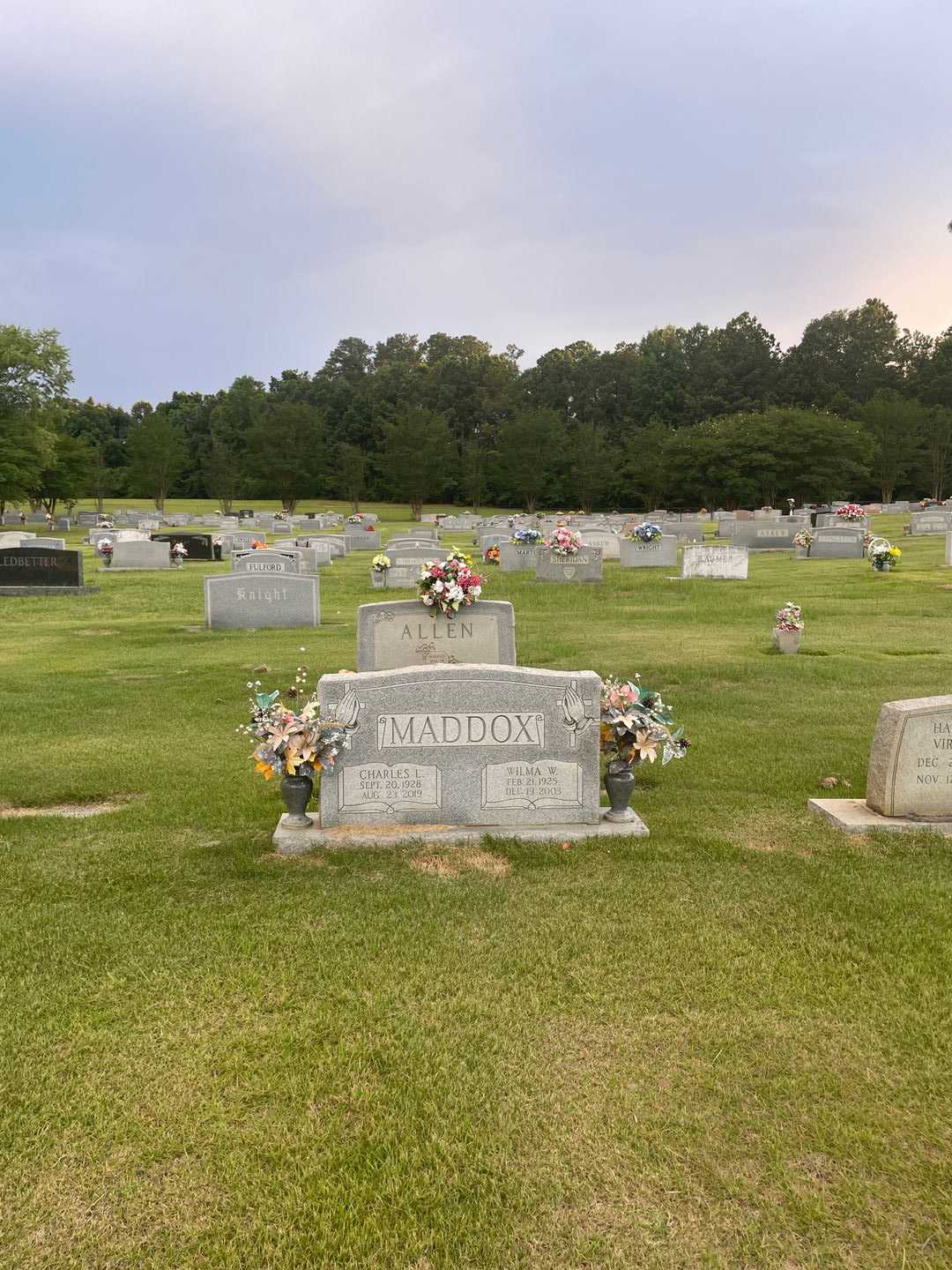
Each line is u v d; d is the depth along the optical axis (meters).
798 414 82.44
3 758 7.71
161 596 22.12
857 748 7.70
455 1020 3.78
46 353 58.97
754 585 21.38
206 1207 2.82
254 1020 3.78
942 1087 3.34
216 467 91.44
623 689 5.89
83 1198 2.86
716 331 122.75
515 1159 3.01
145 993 3.98
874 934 4.43
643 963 4.20
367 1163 2.99
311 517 66.00
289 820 5.82
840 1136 3.10
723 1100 3.29
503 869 5.28
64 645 14.79
